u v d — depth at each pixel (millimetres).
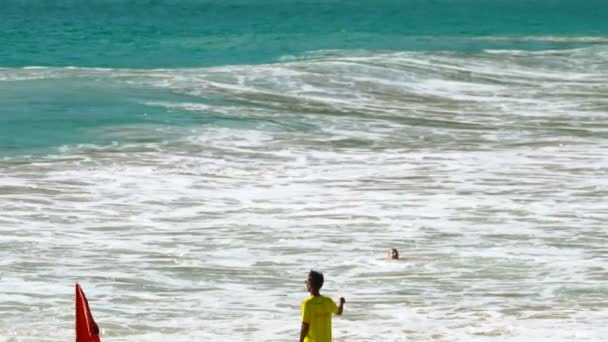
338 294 35219
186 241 41344
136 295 35000
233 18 178750
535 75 91250
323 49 113938
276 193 48844
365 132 63594
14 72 81250
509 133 64625
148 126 61781
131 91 71938
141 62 103250
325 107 71000
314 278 25484
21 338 30250
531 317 32688
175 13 197875
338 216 45031
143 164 53469
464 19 174000
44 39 133250
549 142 61906
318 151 57969
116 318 32531
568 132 65188
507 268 38250
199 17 182500
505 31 148000
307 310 25328
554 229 43344
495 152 58781
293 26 156375
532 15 185625
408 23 163875
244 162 54812
